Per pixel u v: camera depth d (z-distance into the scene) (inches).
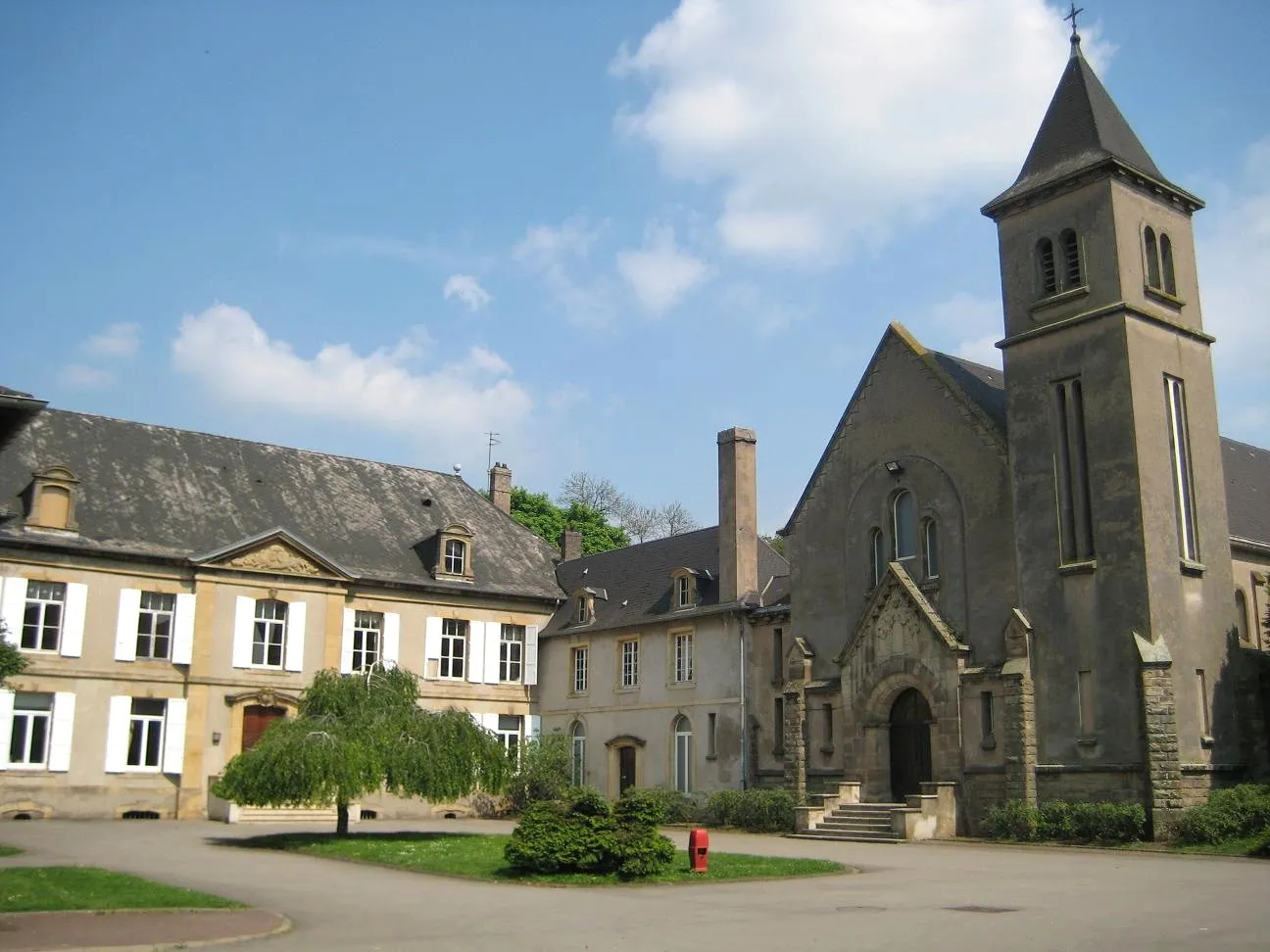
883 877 732.7
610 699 1637.6
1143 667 992.9
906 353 1283.2
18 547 1352.1
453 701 1649.9
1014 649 1093.8
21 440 1459.2
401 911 566.3
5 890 569.9
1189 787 986.7
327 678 1031.6
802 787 1290.6
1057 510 1090.7
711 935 483.8
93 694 1379.2
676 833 1269.7
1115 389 1066.7
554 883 685.9
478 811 1568.7
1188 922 514.0
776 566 1568.7
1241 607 1266.0
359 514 1700.3
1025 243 1170.6
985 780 1101.1
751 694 1430.9
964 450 1197.7
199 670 1444.4
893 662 1208.8
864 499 1304.1
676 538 1723.7
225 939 461.7
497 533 1830.7
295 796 936.9
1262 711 1078.4
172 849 926.4
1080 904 581.0
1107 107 1175.0
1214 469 1121.4
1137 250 1111.0
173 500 1520.7
